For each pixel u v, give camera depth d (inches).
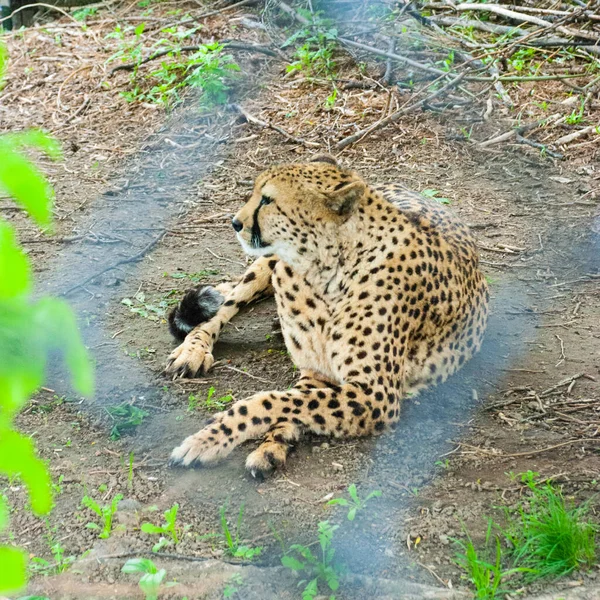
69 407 384.2
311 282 378.0
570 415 375.6
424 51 802.2
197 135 719.7
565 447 350.6
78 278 514.6
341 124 713.6
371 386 358.6
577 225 570.9
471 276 419.2
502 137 678.5
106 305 484.7
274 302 495.8
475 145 675.4
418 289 378.9
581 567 275.9
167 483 331.0
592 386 398.3
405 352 379.6
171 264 536.7
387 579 272.2
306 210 365.1
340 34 840.9
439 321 395.2
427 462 343.6
